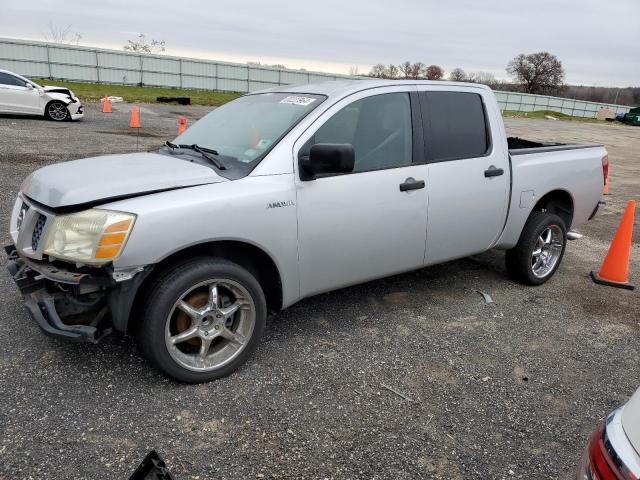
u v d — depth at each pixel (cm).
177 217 283
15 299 404
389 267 392
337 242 354
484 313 437
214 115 429
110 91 3231
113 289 279
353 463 254
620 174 1441
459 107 430
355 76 4891
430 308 441
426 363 350
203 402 294
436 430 282
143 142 1252
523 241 484
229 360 319
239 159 339
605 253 651
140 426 271
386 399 307
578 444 278
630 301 486
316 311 423
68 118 1608
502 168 446
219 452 256
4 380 301
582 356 374
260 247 318
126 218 271
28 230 303
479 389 324
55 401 285
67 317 286
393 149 384
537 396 320
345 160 307
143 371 320
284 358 346
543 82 8094
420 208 392
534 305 462
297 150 337
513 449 271
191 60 4041
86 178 303
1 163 887
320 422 283
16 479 230
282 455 257
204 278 298
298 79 4512
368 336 384
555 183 492
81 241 273
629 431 158
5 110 1498
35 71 3547
